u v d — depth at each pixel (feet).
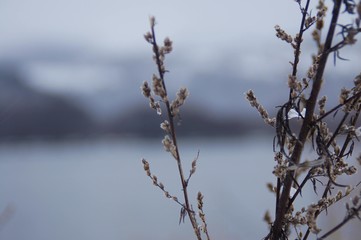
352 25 5.29
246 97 6.48
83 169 130.82
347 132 5.99
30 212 54.95
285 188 6.16
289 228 6.25
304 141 5.90
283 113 6.10
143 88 5.99
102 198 70.33
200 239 6.37
